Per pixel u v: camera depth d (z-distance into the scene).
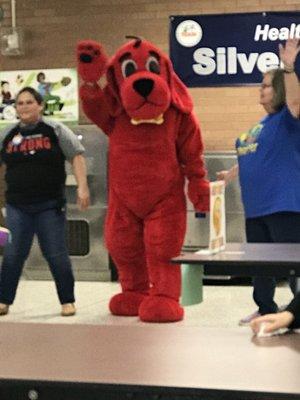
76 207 7.43
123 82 5.15
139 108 4.97
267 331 2.21
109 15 7.99
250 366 1.85
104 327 2.37
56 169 5.61
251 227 5.06
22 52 8.15
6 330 2.33
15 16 8.18
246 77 7.62
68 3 8.05
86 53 5.17
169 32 7.75
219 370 1.81
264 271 3.33
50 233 5.62
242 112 7.71
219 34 7.62
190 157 5.27
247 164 4.98
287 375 1.76
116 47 8.00
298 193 4.88
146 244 5.27
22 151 5.60
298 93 4.78
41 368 1.85
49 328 2.36
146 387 1.68
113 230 5.44
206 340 2.16
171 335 2.24
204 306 5.95
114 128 5.31
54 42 8.11
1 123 7.93
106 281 7.46
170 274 5.24
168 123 5.14
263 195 4.92
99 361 1.92
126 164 5.20
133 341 2.16
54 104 7.84
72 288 5.70
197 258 3.28
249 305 5.99
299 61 4.99
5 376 1.78
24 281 7.47
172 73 5.29
